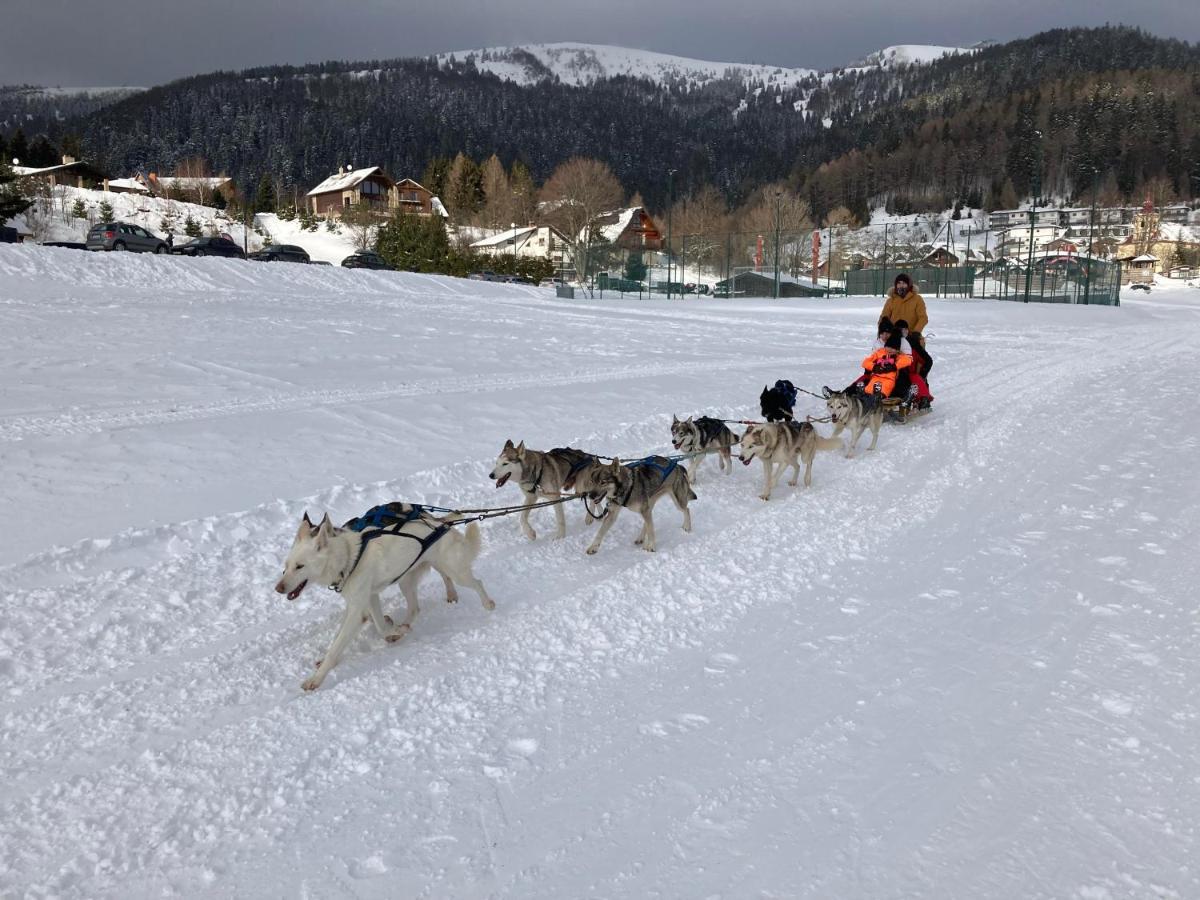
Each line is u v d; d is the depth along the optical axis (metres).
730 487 8.95
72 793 3.54
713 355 18.19
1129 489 8.18
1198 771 3.62
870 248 83.06
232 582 5.79
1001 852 3.15
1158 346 22.67
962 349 21.20
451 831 3.32
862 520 7.50
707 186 120.38
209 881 3.04
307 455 8.45
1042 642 4.91
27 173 70.06
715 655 4.87
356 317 22.77
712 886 3.00
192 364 13.26
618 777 3.68
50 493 6.88
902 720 4.10
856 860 3.12
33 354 13.36
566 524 7.56
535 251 76.06
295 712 4.24
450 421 10.30
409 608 5.38
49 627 4.95
